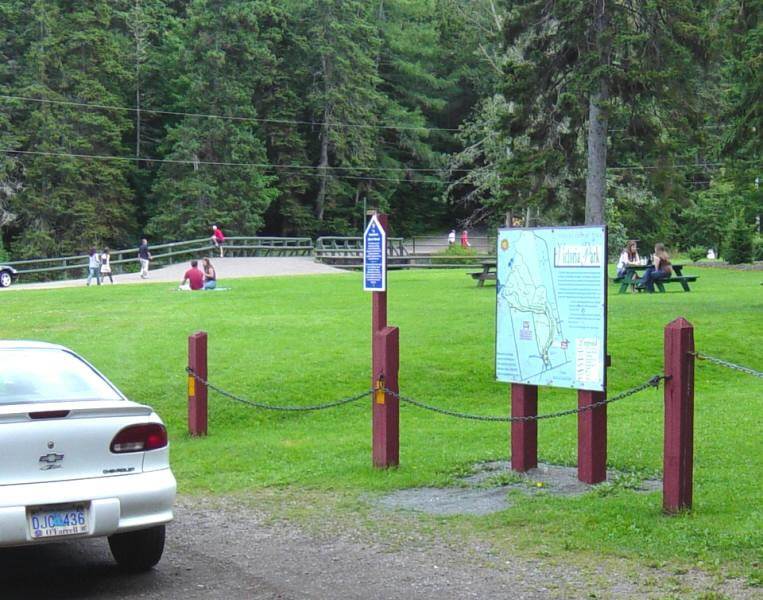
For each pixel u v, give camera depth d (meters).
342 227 76.88
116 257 65.00
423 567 7.14
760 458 10.15
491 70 76.12
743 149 26.02
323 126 74.31
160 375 16.50
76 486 6.43
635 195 43.09
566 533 7.76
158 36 77.62
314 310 24.69
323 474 10.51
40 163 63.00
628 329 19.94
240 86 67.62
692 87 30.89
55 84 65.75
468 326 20.86
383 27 82.81
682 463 8.00
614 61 30.69
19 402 6.88
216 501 9.64
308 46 73.44
